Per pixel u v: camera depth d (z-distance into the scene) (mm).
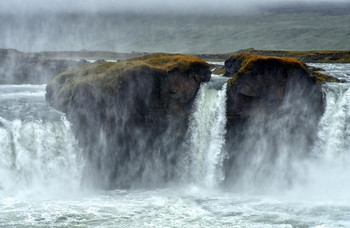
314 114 59469
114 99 58094
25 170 53469
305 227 40812
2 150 52969
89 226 41188
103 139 58094
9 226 40875
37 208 46031
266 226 41125
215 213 45000
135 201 49375
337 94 59750
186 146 60219
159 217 43719
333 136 58875
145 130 59750
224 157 59406
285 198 50750
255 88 58812
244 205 47719
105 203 48438
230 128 59312
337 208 46219
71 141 56312
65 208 46250
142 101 59219
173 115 59875
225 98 59281
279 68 59062
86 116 57406
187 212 45281
